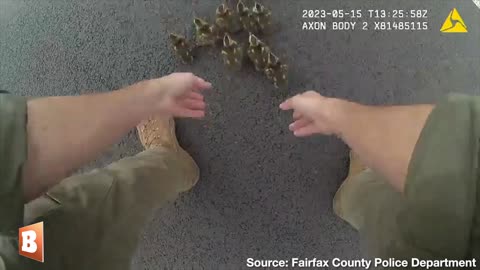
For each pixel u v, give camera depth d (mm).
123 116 718
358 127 732
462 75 1062
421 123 654
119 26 1130
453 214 587
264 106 1076
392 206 748
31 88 1146
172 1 1119
